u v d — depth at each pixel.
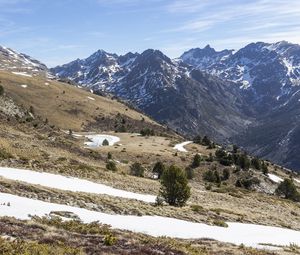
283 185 131.38
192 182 115.12
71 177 63.38
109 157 123.62
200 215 51.50
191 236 38.16
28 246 20.11
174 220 44.53
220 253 29.92
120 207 44.12
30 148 77.44
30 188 41.69
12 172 56.53
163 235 35.69
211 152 185.88
